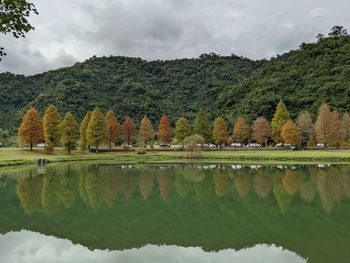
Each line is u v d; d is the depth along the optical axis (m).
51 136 98.19
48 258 19.39
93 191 41.41
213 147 117.44
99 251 20.59
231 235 23.58
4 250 20.73
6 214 29.70
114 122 111.19
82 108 170.50
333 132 100.25
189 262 18.73
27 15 12.70
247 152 98.75
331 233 23.39
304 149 102.88
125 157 96.31
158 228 25.44
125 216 29.08
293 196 36.88
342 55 172.38
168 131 117.31
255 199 35.78
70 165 77.75
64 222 27.14
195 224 26.38
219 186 44.81
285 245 21.23
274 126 110.94
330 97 138.12
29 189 42.62
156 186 45.38
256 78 190.75
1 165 70.94
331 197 35.88
